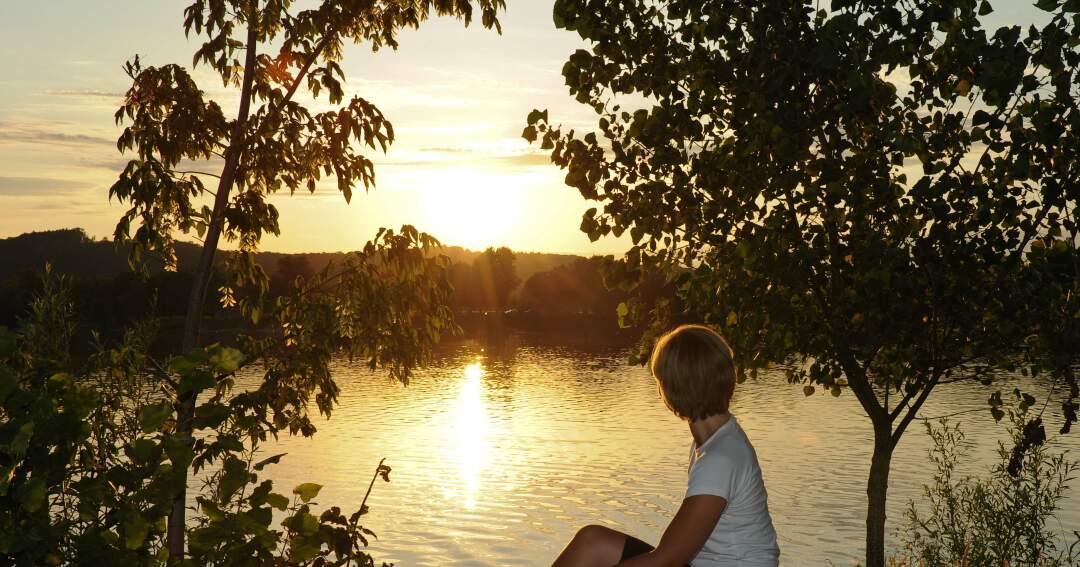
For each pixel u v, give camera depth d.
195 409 3.09
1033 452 7.25
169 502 2.92
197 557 3.01
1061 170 5.42
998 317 5.90
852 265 5.90
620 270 6.29
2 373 2.88
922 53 5.69
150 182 7.62
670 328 6.48
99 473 2.96
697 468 3.06
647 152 6.21
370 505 30.16
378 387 70.12
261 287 8.31
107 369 5.45
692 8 5.88
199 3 7.84
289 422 7.89
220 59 8.04
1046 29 4.89
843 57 5.36
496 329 167.50
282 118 8.11
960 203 5.70
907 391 6.50
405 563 23.70
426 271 8.32
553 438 45.59
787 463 36.94
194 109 7.95
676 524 3.03
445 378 77.75
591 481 34.84
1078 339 5.38
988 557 7.36
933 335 6.20
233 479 3.01
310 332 7.92
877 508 6.61
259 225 8.29
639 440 44.72
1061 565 7.46
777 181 5.70
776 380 71.44
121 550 2.89
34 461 2.86
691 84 6.15
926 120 5.80
